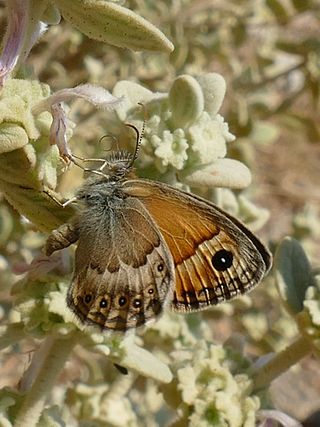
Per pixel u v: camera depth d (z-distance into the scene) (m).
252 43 0.25
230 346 0.14
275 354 0.14
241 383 0.13
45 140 0.11
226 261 0.12
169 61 0.22
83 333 0.12
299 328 0.13
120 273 0.12
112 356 0.12
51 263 0.12
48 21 0.11
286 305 0.13
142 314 0.12
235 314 0.19
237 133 0.22
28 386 0.13
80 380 0.17
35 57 0.21
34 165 0.11
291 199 0.34
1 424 0.12
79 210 0.11
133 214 0.12
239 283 0.12
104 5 0.11
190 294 0.12
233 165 0.12
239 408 0.13
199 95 0.12
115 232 0.12
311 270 0.13
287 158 0.35
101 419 0.16
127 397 0.18
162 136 0.12
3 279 0.17
